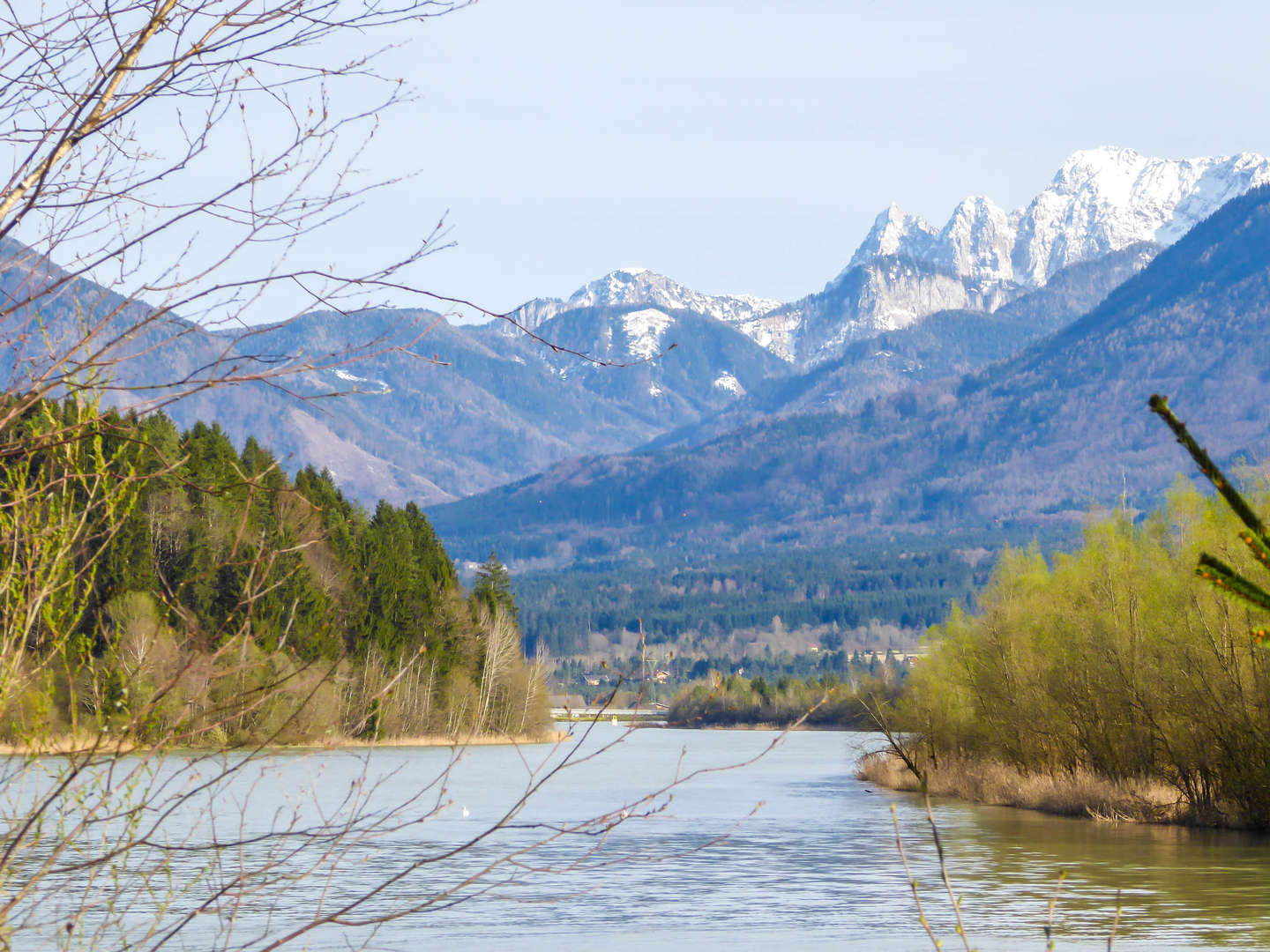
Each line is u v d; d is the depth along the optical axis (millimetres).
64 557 12070
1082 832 82438
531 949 45938
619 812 13648
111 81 10352
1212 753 83250
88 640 12164
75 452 11883
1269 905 53406
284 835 13602
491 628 198125
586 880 63719
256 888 13477
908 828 86938
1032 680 103688
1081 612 95062
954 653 121062
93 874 12719
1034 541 114375
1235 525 75000
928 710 124625
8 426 10703
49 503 12102
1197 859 67688
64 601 12078
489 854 71500
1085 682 94500
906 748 131250
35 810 12312
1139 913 51719
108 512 12266
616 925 51250
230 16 10492
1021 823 89000
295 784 105312
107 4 10375
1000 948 44969
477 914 53344
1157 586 87062
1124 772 96250
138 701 11906
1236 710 80125
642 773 153875
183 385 10469
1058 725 102000
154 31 10414
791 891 60312
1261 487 75688
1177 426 9086
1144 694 87375
